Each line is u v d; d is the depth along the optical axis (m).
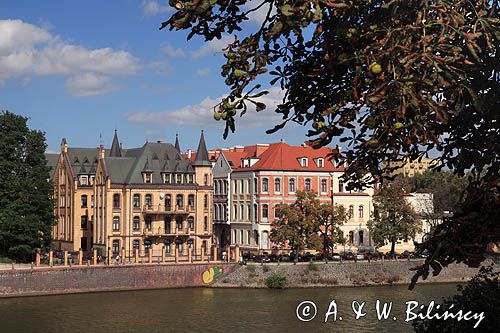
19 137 93.81
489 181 10.91
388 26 9.63
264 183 106.25
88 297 75.38
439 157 12.66
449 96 10.03
